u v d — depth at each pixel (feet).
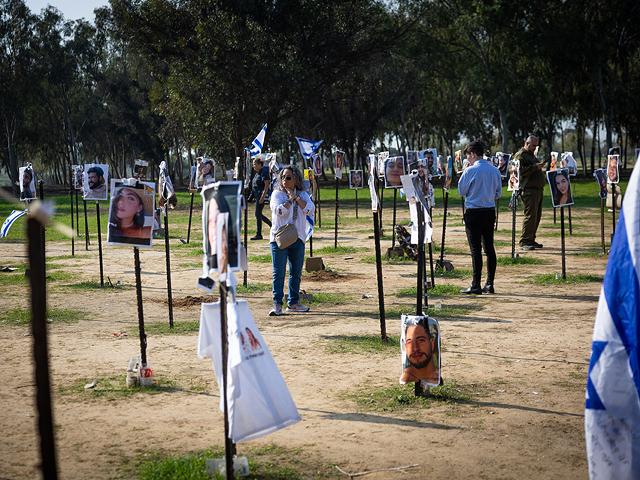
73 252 49.75
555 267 38.96
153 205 17.58
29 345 21.58
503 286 33.12
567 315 25.76
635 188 9.20
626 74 173.27
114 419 14.40
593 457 9.12
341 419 14.44
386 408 15.15
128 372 16.93
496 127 222.28
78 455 12.28
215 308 12.05
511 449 12.66
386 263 42.60
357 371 18.37
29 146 261.03
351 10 131.23
